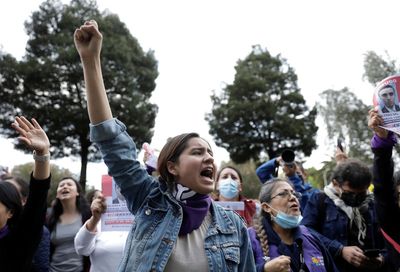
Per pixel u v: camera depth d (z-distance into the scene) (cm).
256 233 317
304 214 376
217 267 198
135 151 220
